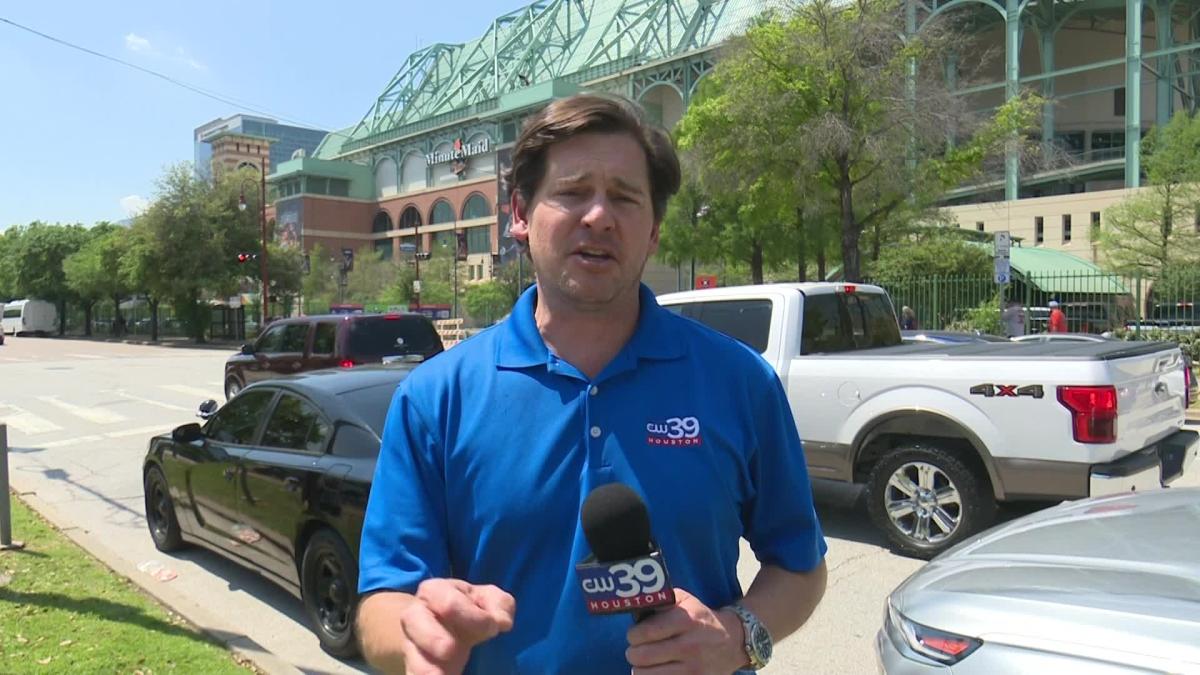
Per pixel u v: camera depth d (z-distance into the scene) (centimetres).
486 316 5791
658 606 131
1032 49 6044
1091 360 514
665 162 169
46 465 1043
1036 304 3050
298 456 488
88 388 2027
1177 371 619
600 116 162
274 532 494
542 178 164
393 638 141
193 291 4856
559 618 148
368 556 156
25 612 461
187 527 608
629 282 162
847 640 449
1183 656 224
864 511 723
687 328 171
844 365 621
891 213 2389
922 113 1827
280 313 5869
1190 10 5472
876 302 753
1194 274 1880
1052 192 5631
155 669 388
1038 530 328
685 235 3136
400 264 6762
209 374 2430
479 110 8569
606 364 161
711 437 157
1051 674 240
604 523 133
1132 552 285
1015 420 536
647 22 7856
